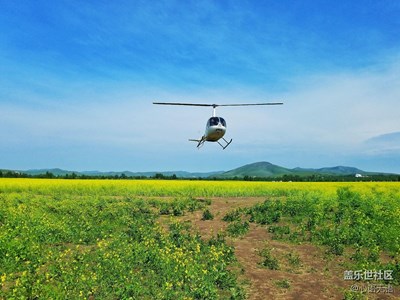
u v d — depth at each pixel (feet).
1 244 42.27
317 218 65.51
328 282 38.01
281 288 35.91
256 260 44.88
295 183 163.53
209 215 73.20
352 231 56.59
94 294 31.65
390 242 50.96
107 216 68.49
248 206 87.30
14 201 87.25
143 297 31.35
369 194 102.17
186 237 53.57
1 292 29.53
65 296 29.91
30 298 29.58
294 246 52.06
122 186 131.34
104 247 44.65
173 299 31.17
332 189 129.90
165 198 108.99
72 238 52.03
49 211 74.28
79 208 75.15
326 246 51.90
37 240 48.11
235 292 33.09
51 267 36.60
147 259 40.68
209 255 42.37
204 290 32.24
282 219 69.10
